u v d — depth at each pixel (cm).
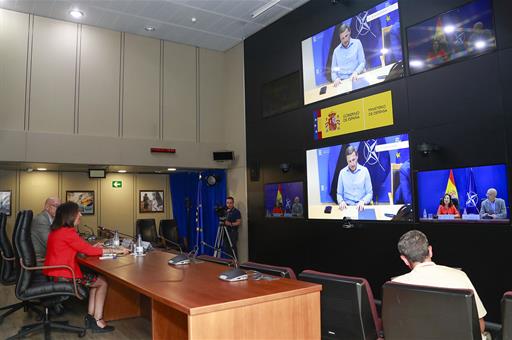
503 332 178
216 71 844
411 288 192
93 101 696
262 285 251
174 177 929
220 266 336
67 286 345
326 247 581
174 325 284
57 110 661
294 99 658
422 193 461
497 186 396
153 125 754
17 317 444
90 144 682
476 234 409
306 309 241
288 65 675
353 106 553
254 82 756
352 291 226
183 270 316
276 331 227
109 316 418
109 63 720
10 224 792
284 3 648
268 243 696
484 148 408
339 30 579
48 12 652
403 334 196
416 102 475
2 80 619
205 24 720
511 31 393
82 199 870
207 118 821
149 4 640
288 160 662
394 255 486
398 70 496
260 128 733
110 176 908
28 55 644
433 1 461
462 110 429
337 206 567
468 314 176
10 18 636
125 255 414
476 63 419
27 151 625
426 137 462
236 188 797
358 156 539
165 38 777
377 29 524
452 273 214
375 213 511
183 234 902
